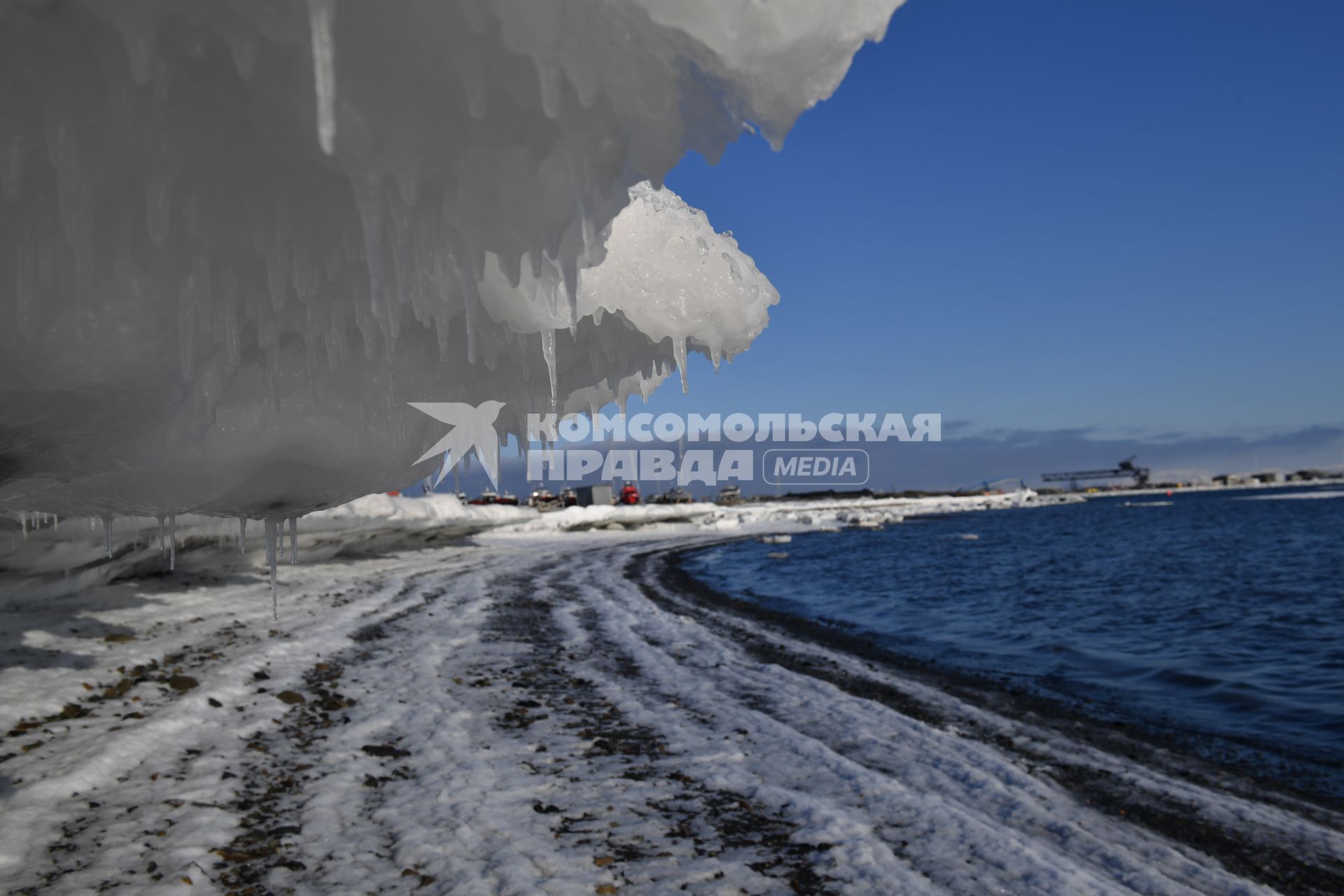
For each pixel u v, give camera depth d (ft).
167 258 6.85
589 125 5.70
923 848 14.32
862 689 30.25
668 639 37.60
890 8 5.35
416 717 21.56
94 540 31.83
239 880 11.93
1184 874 14.74
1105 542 139.64
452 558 81.15
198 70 5.50
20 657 24.56
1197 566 95.55
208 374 8.93
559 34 4.90
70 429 7.68
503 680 27.02
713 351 11.03
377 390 12.02
